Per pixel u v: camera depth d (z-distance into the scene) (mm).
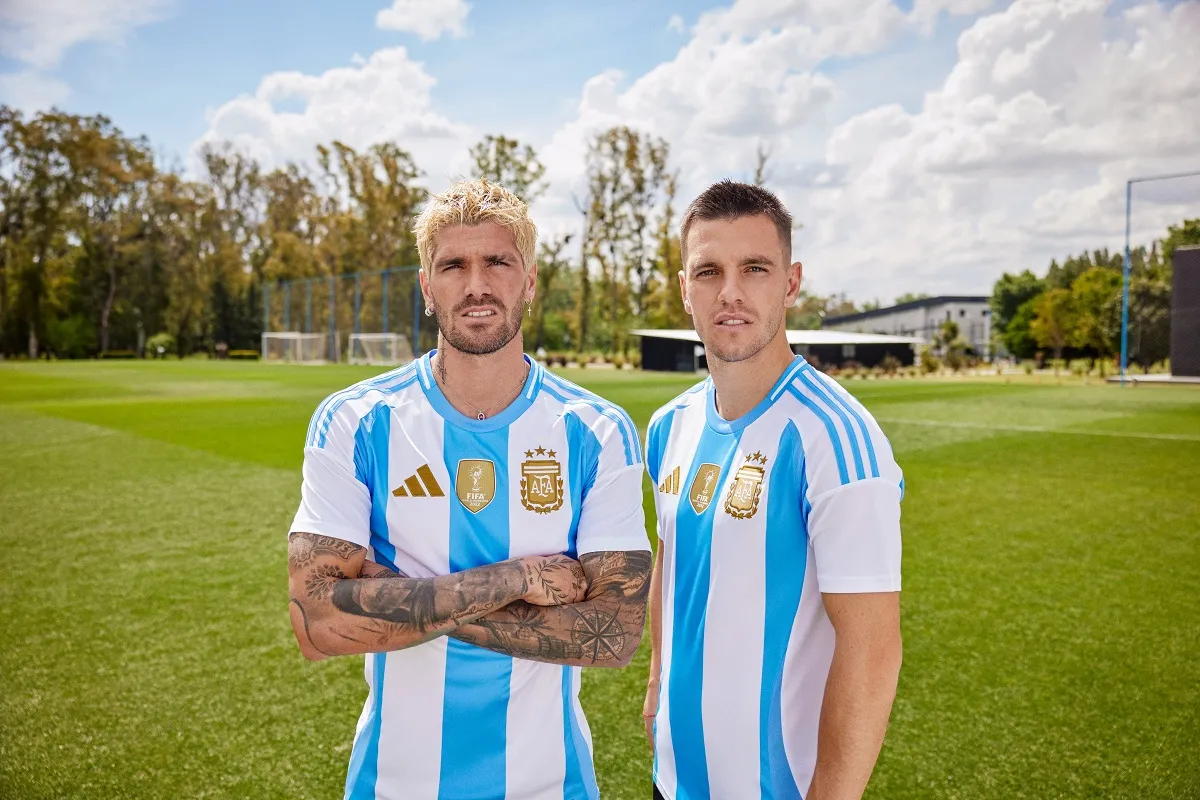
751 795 1498
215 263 61000
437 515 1558
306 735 2912
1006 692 3182
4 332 53719
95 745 2840
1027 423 13344
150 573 4902
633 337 48719
